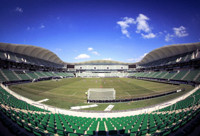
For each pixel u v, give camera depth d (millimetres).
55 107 17484
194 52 47406
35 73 60031
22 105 15258
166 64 60438
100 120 11867
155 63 75750
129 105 19172
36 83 45125
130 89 34188
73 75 99438
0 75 38688
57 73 84062
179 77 46344
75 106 18750
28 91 29016
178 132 7961
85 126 10141
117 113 15289
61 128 8867
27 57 59500
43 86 38312
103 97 22594
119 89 34406
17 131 7922
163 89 32906
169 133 7859
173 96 23406
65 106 18688
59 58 88312
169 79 50156
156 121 10562
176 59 55812
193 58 45500
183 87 33219
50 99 22547
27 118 9938
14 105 14492
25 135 7559
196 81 36219
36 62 62969
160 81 52781
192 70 45344
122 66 111438
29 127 8094
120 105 19250
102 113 15344
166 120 10531
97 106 18750
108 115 14656
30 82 47469
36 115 11656
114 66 111250
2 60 44406
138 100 21922
